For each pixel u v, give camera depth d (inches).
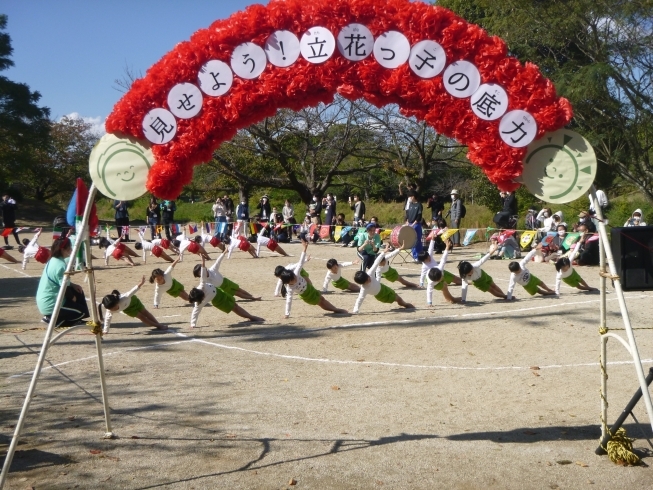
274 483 207.9
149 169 231.1
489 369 337.1
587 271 677.9
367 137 1254.3
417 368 340.5
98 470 217.5
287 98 226.5
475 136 222.8
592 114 797.2
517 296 546.0
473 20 976.3
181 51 225.5
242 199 1293.1
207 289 436.5
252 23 221.6
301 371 335.9
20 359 360.8
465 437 245.6
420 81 221.9
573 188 222.2
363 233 789.2
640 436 247.1
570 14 760.3
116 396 296.4
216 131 227.5
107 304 410.3
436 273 500.1
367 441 242.1
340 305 513.3
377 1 220.2
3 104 1642.5
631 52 757.3
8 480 209.6
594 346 377.1
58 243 401.7
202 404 285.0
